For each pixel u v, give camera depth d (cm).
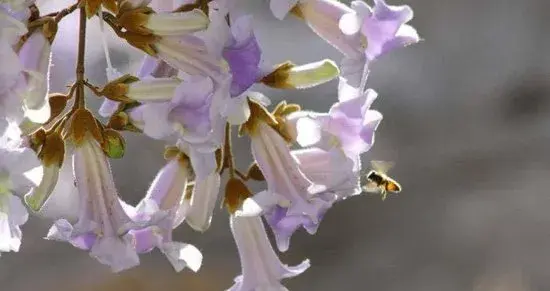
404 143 200
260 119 74
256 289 77
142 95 71
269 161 74
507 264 183
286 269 77
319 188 72
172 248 72
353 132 72
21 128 70
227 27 69
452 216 190
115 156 73
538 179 193
